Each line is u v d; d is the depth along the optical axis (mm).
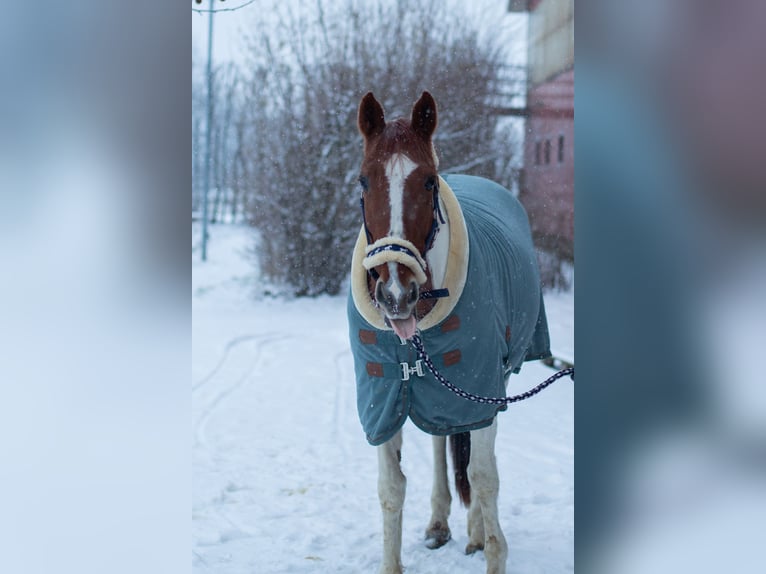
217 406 5910
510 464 4367
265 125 11922
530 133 11336
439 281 2639
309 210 11758
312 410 5809
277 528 3600
